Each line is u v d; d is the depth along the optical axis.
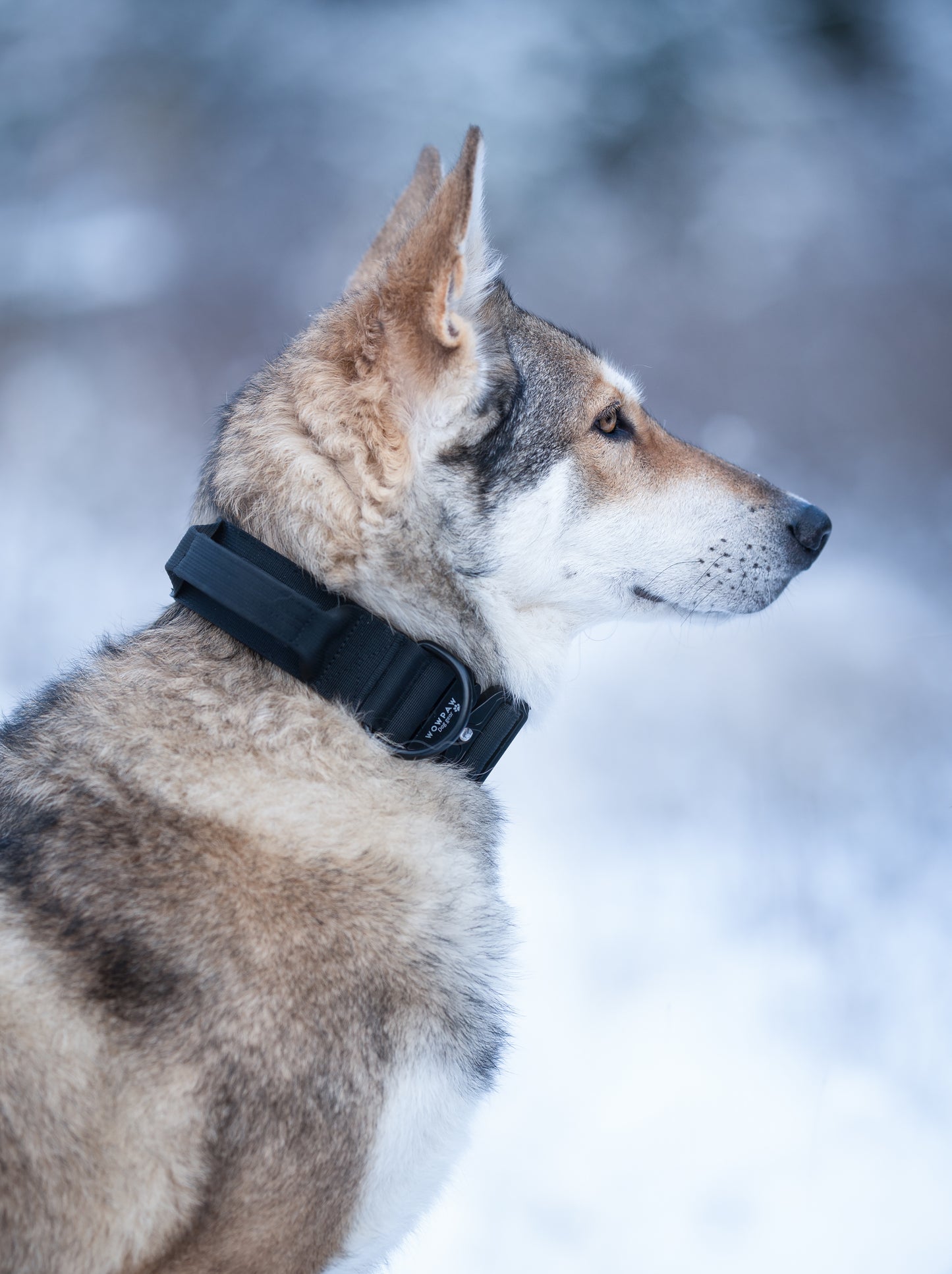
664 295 13.54
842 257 13.66
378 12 16.98
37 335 13.57
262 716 2.07
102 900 1.88
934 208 14.11
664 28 15.71
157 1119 1.78
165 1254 1.82
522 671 2.47
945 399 11.20
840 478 10.41
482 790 2.36
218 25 17.25
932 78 15.95
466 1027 2.07
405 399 2.20
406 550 2.22
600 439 2.63
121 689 2.11
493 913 2.24
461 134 15.27
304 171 15.73
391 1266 2.88
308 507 2.14
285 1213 1.82
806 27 16.11
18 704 2.38
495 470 2.35
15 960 1.83
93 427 11.49
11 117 17.08
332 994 1.89
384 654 2.12
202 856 1.94
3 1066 1.75
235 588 2.06
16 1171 1.71
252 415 2.31
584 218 14.50
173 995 1.82
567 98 15.26
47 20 17.67
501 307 2.51
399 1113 1.93
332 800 2.06
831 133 15.36
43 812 1.98
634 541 2.66
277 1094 1.81
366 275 2.82
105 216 16.08
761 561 2.84
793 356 12.26
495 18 16.34
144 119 16.94
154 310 13.73
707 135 15.18
